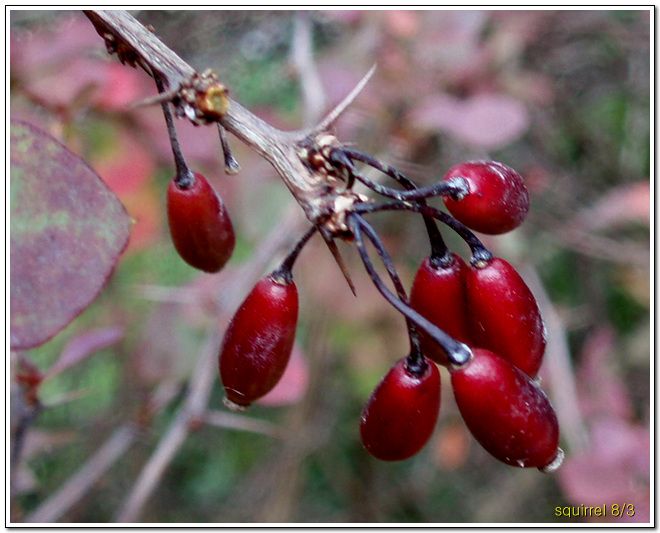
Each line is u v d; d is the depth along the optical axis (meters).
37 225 0.10
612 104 0.30
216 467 0.31
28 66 0.16
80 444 0.24
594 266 0.30
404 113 0.20
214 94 0.11
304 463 0.29
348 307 0.23
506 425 0.11
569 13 0.25
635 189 0.22
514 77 0.22
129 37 0.11
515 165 0.28
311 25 0.23
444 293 0.12
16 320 0.10
